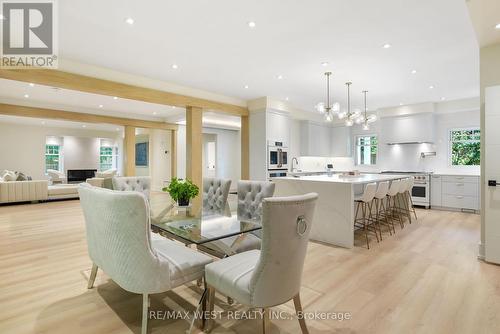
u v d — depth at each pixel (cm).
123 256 172
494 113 302
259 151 668
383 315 206
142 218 163
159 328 190
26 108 677
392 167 763
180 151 989
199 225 243
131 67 457
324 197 394
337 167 887
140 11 287
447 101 681
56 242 379
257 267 157
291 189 434
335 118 878
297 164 827
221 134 1029
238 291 165
